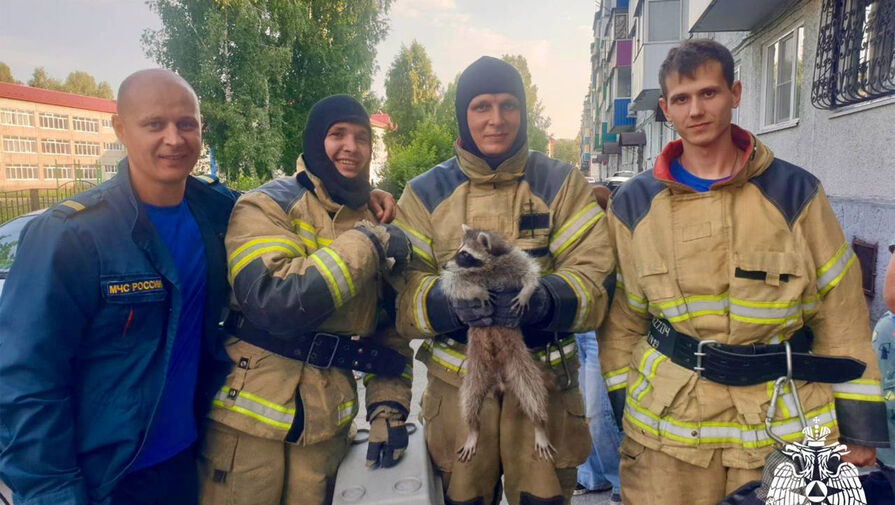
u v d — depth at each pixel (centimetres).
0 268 525
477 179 266
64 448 199
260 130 2847
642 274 245
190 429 239
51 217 206
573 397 271
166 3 2672
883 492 224
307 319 222
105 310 212
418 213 276
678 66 235
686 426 230
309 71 3130
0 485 294
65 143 5303
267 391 237
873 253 557
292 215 249
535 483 259
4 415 192
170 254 225
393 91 5819
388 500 232
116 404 215
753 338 226
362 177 263
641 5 2091
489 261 239
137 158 221
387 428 261
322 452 250
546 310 239
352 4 3148
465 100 266
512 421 259
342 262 222
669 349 241
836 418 230
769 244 226
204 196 258
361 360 259
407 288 259
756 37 988
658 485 237
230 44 2736
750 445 223
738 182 232
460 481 259
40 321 195
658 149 2411
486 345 249
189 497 241
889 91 526
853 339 228
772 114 945
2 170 4759
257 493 238
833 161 681
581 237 262
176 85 222
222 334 254
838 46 625
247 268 227
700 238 233
